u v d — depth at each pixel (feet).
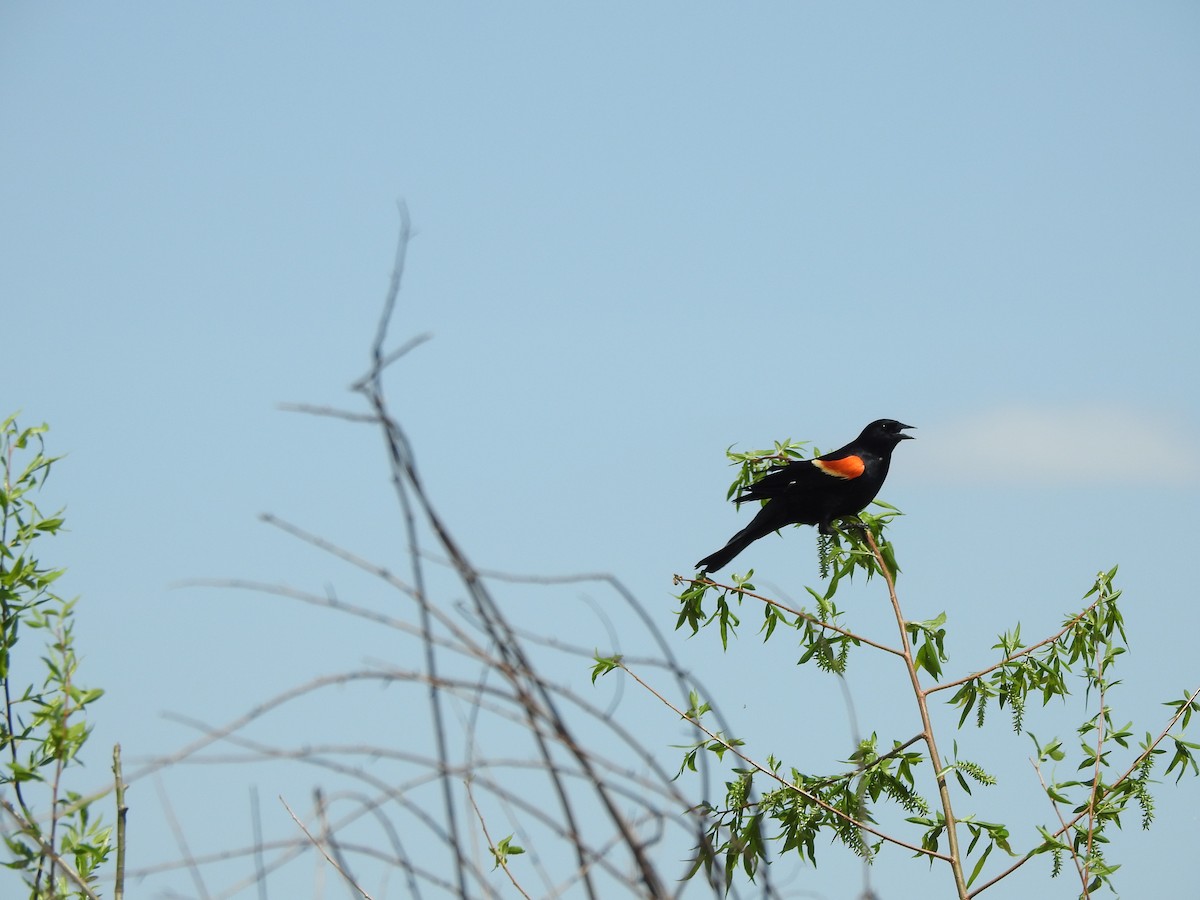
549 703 14.75
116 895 20.20
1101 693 38.58
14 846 20.16
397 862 14.83
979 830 36.65
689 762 38.47
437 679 14.60
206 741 14.48
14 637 25.03
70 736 23.36
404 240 15.17
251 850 14.94
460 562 14.71
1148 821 36.01
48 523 27.20
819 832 37.91
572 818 14.70
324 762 14.64
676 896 14.83
